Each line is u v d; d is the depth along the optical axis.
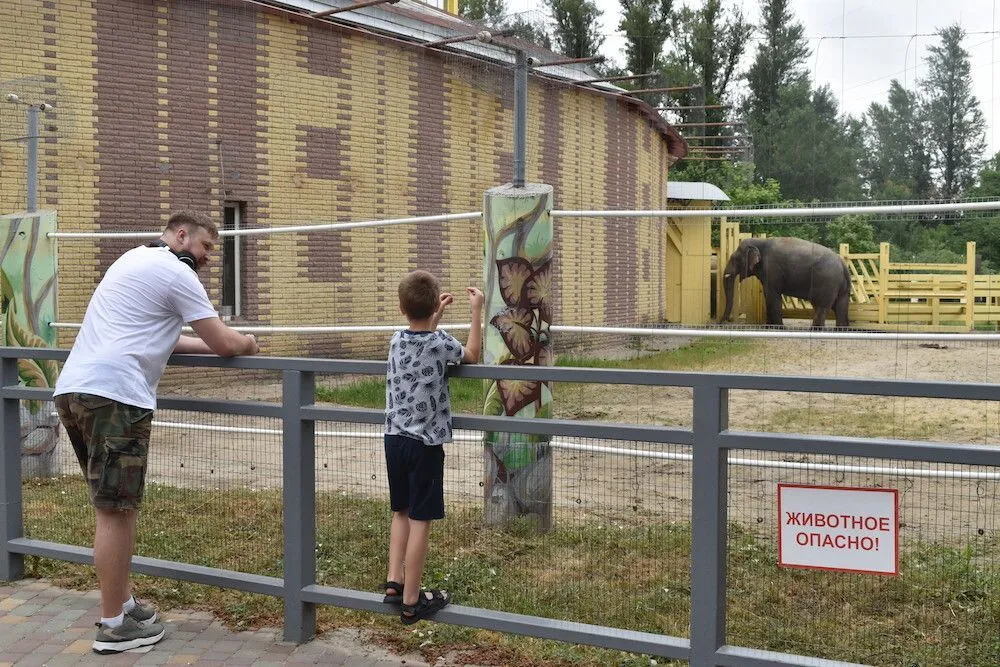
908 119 42.22
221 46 12.48
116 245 11.70
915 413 10.02
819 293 12.78
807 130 44.72
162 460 5.91
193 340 4.45
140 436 4.09
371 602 4.02
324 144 13.55
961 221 10.94
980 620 4.15
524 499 5.27
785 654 3.38
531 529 5.14
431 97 14.87
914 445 3.07
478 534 5.22
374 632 4.32
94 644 4.11
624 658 4.00
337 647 4.16
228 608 4.60
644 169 21.30
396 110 14.37
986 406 10.37
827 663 3.28
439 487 3.85
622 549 4.66
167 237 4.42
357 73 13.87
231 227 12.91
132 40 11.73
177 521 5.45
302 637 4.20
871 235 12.19
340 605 4.09
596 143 18.64
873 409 10.31
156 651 4.13
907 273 11.63
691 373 3.39
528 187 6.16
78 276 11.41
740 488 5.26
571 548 4.80
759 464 4.66
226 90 12.55
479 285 15.75
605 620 4.21
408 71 14.51
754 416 9.95
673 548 4.52
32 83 10.88
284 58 13.07
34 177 8.48
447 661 4.00
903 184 41.94
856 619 4.14
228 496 5.57
